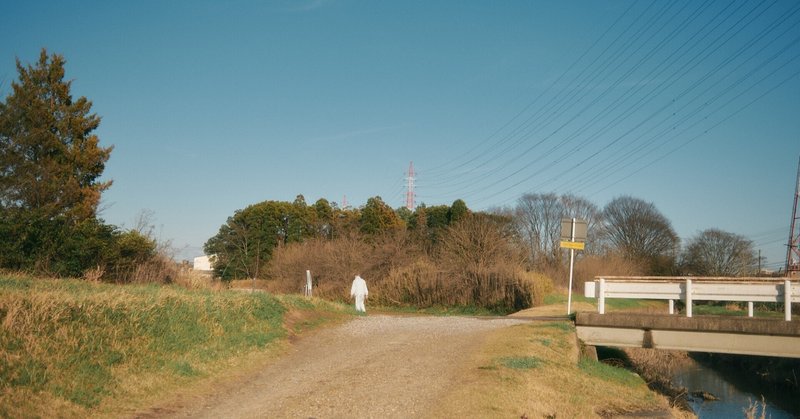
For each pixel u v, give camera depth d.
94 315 10.83
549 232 60.56
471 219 38.72
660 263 60.22
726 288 15.59
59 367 8.91
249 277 51.50
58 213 24.19
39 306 10.16
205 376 10.54
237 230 53.88
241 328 14.17
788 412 16.11
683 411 13.27
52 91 30.17
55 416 7.54
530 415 9.20
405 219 69.44
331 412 8.88
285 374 11.40
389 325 18.22
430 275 34.22
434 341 15.09
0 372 8.09
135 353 10.53
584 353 16.28
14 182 24.11
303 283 38.72
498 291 32.28
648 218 64.81
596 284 16.77
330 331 16.77
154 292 14.55
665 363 20.34
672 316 15.73
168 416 8.33
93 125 31.39
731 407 16.25
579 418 9.84
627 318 16.11
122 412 8.23
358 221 60.72
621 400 12.20
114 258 20.70
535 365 12.40
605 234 64.81
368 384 10.61
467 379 10.90
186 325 12.68
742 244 62.84
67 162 29.69
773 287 15.20
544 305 30.11
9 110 26.50
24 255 18.03
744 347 15.24
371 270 36.66
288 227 60.75
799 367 18.77
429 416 8.74
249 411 8.82
